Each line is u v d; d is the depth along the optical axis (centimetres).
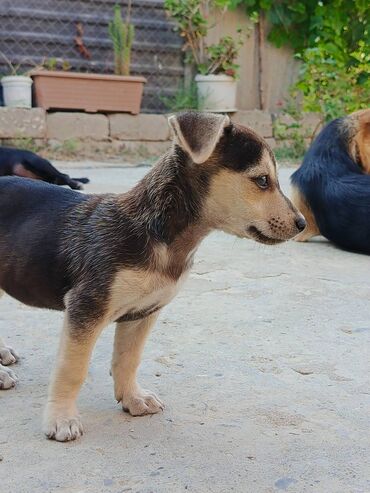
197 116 105
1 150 311
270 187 111
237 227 111
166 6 506
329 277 201
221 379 130
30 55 497
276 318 164
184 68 540
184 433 110
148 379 130
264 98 565
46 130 465
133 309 109
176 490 93
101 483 95
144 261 105
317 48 531
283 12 545
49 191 121
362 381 130
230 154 108
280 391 126
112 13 516
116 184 337
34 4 492
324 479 96
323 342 150
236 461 101
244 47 552
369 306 174
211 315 165
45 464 99
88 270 107
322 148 256
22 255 116
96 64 514
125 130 488
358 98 532
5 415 114
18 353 141
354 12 553
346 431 111
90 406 119
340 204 238
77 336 107
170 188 107
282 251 234
